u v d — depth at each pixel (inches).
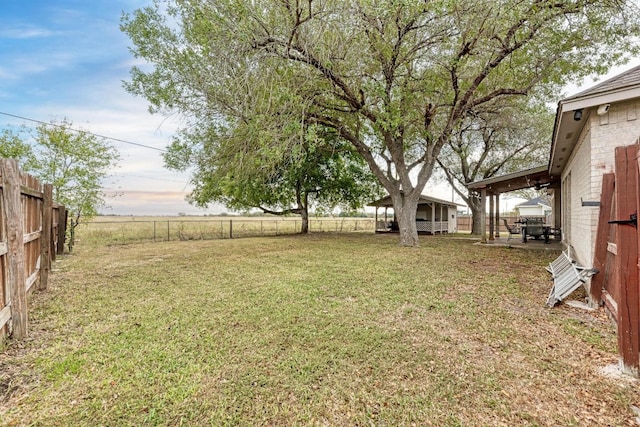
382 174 450.3
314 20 293.7
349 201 736.3
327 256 336.5
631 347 93.7
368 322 138.0
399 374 95.5
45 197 201.8
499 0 273.3
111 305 164.6
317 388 88.5
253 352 109.7
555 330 128.3
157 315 148.2
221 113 352.2
